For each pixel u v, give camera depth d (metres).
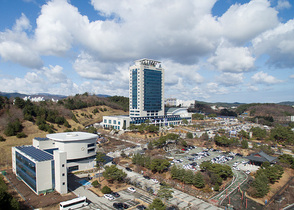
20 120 150.25
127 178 88.62
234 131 187.62
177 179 89.88
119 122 189.38
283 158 117.19
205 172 94.94
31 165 76.12
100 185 82.44
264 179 83.62
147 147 137.12
